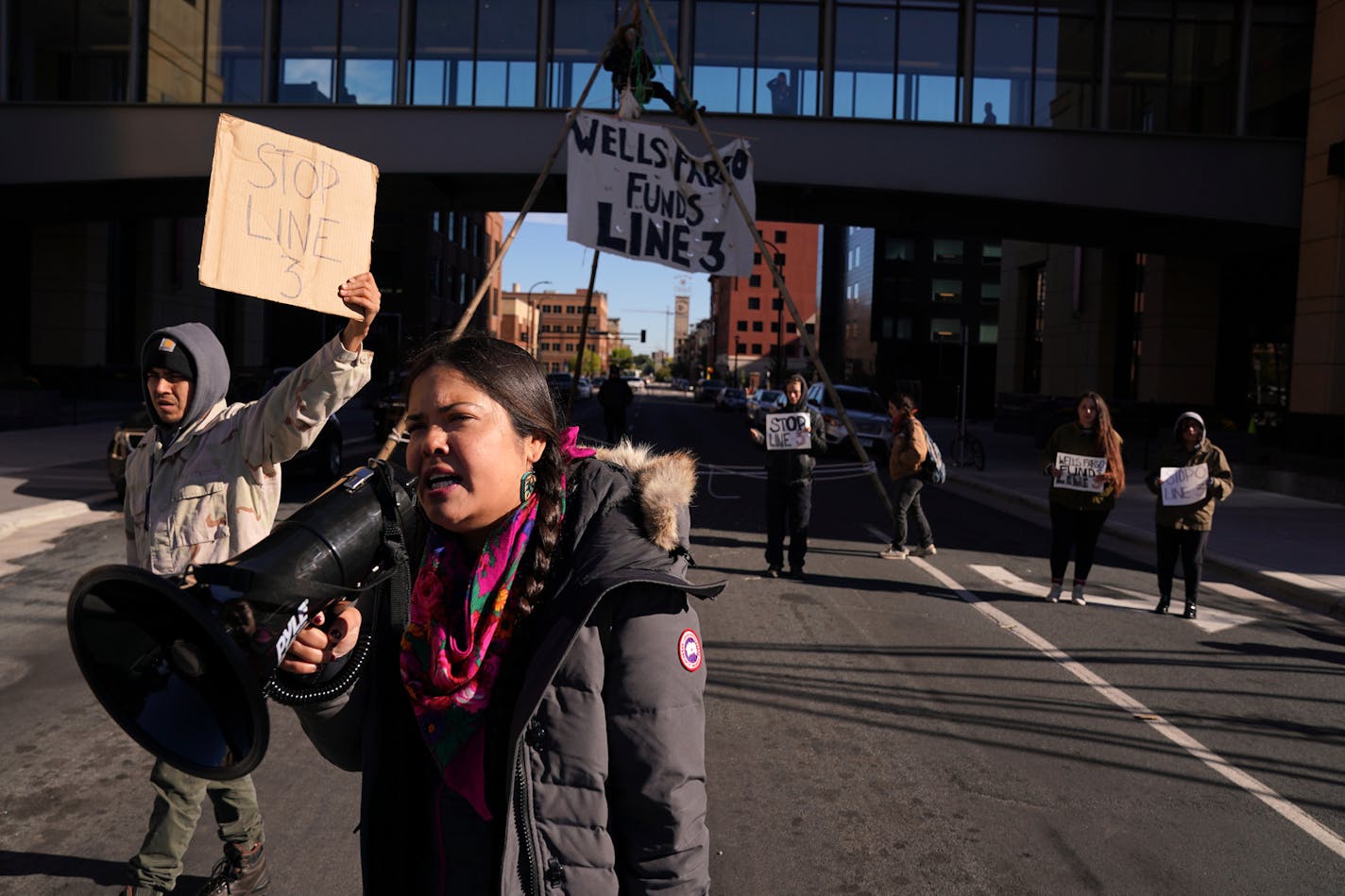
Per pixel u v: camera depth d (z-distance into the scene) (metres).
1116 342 31.05
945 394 56.22
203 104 21.70
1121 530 12.51
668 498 1.54
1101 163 21.55
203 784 3.12
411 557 1.68
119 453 11.72
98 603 1.26
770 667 6.38
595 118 8.12
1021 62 21.88
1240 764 4.93
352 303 2.21
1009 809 4.32
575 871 1.44
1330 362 19.75
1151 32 21.75
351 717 1.62
